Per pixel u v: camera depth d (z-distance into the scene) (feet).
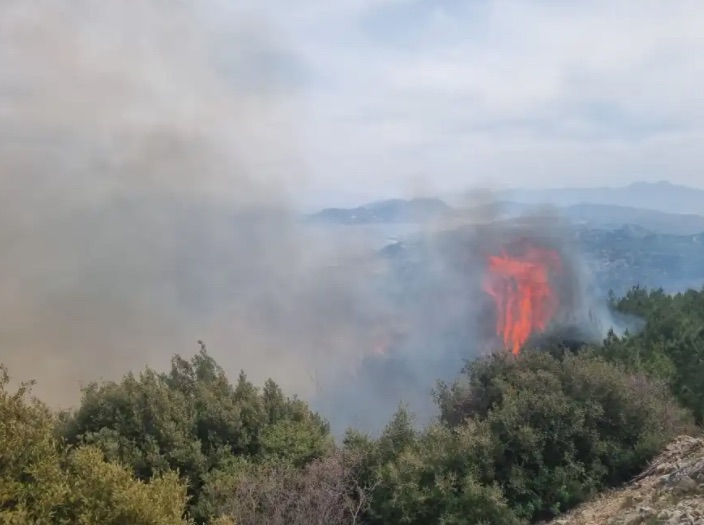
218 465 46.39
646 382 50.01
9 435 28.48
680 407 52.24
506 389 47.75
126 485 28.50
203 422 49.88
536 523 38.55
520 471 40.47
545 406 43.09
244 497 39.88
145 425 48.37
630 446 43.24
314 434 50.24
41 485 27.53
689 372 57.98
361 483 42.50
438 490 39.14
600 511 35.58
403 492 39.40
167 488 30.50
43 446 29.58
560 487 39.65
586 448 42.39
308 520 37.70
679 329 63.87
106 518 27.25
